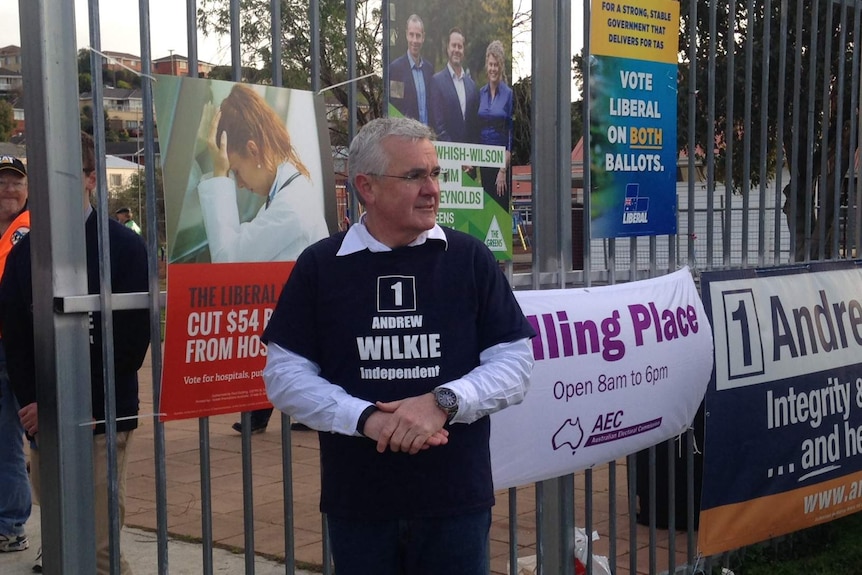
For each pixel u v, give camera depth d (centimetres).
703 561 449
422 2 323
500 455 336
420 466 236
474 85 343
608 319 372
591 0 381
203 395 273
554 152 377
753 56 500
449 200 335
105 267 260
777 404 465
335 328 237
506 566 459
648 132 409
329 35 404
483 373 237
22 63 252
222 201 274
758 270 463
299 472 616
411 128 235
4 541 478
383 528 239
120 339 297
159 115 261
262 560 455
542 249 377
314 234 296
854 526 541
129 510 531
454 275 241
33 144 252
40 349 257
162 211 273
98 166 258
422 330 237
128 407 319
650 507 418
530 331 250
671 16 416
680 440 444
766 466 461
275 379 238
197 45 276
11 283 325
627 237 404
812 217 529
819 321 492
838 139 521
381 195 235
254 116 282
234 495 564
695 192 476
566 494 381
